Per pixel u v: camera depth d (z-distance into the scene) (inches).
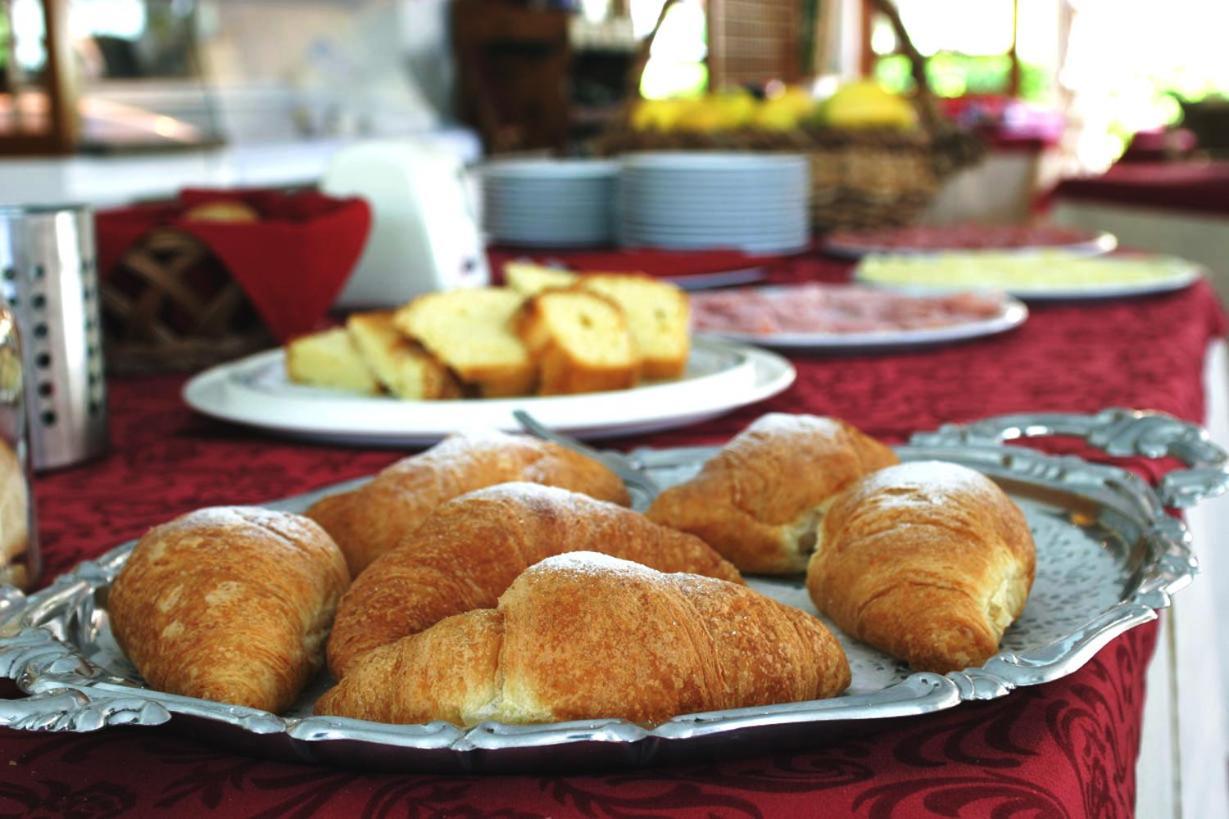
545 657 24.0
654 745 22.6
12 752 25.5
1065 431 35.4
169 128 140.9
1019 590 28.2
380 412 38.0
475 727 22.4
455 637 24.6
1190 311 55.9
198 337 46.2
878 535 28.1
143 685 26.4
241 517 27.7
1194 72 313.7
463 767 22.9
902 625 27.0
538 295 40.3
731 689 25.1
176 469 37.6
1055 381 44.6
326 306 47.1
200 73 148.9
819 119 84.3
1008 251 69.8
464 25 198.1
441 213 55.7
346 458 38.3
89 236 37.6
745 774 23.9
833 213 83.3
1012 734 25.4
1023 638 27.8
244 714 22.8
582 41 207.2
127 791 24.0
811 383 45.4
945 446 34.2
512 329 40.6
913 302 53.7
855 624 27.9
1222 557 55.5
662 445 38.8
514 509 27.6
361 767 23.7
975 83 323.0
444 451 30.7
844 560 28.3
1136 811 32.0
